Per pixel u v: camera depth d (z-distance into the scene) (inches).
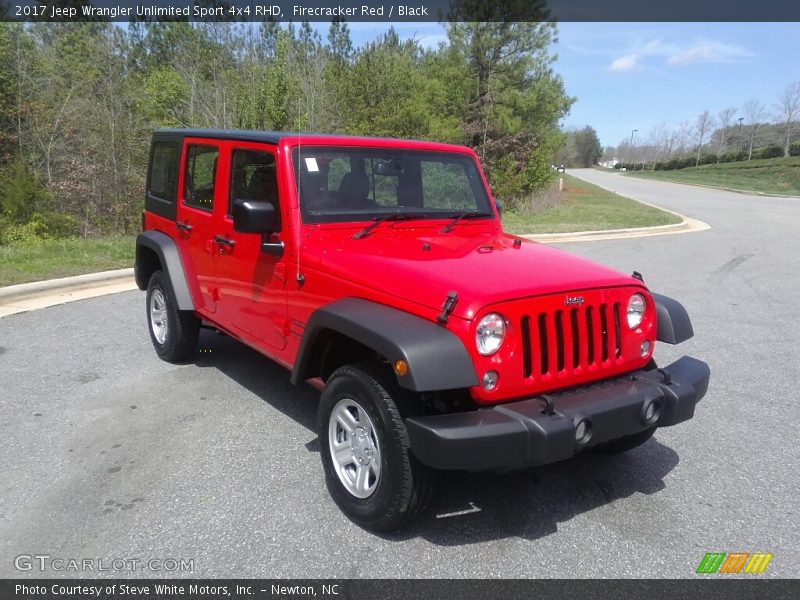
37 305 309.7
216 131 192.2
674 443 176.6
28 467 154.0
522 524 135.5
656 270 444.1
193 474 152.3
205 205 195.2
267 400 197.5
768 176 2295.8
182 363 229.8
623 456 168.1
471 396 121.2
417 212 170.2
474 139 957.2
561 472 158.7
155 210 233.0
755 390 217.3
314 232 152.9
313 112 868.0
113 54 879.7
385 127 887.1
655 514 140.3
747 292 374.9
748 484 154.2
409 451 120.3
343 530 131.3
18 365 225.5
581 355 129.8
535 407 120.3
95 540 126.4
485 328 117.8
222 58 982.4
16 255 404.2
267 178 160.2
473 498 145.6
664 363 245.1
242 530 130.5
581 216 864.3
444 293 120.8
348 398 133.0
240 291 176.9
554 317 126.0
